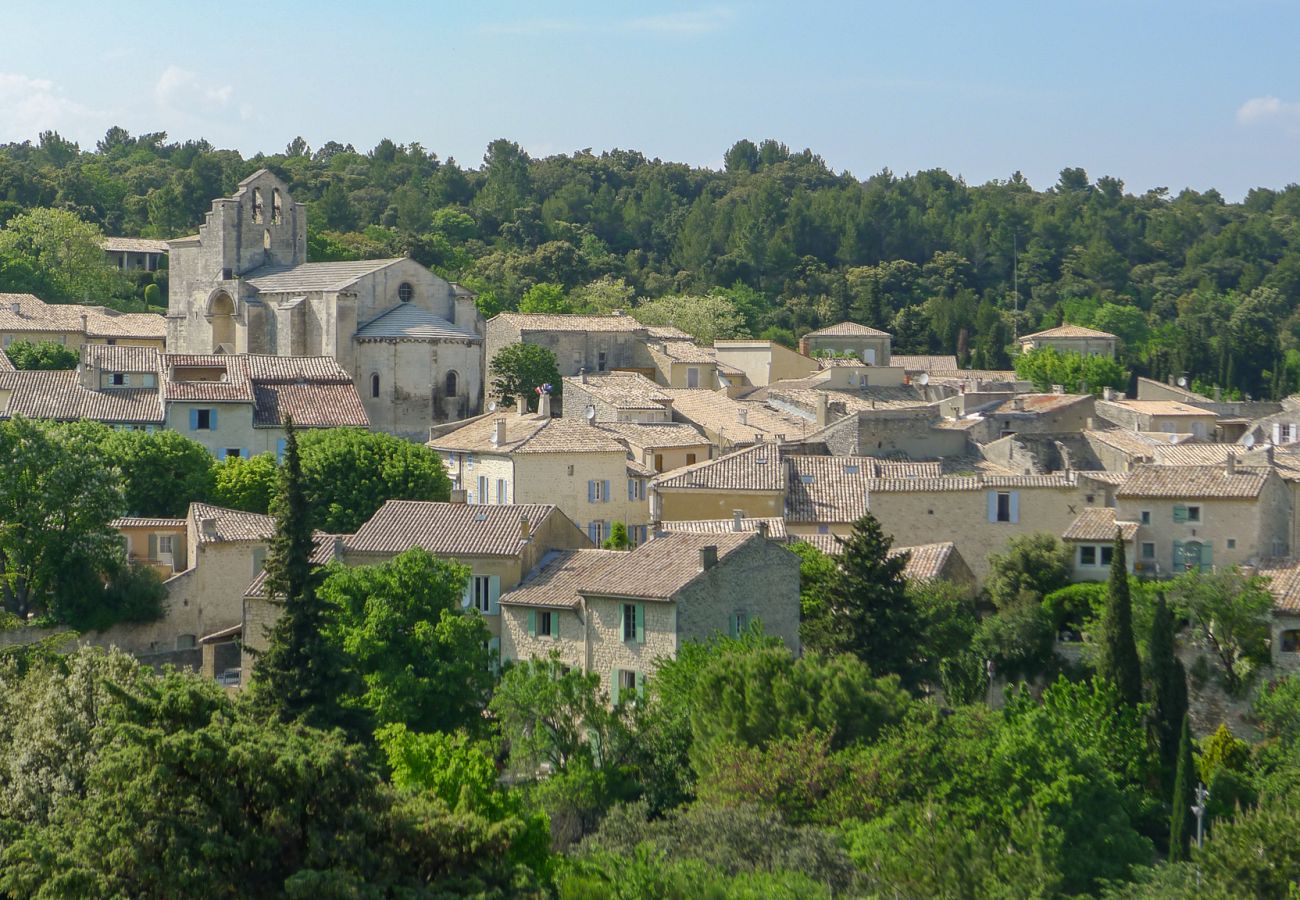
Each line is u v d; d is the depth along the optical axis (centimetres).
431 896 8062
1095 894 11775
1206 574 17262
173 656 17025
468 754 10631
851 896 9812
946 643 16300
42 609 17562
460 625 13612
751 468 19812
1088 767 12562
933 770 11969
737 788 11538
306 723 11706
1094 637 16312
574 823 11794
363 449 19938
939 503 19062
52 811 9881
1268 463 19762
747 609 14550
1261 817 11181
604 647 14312
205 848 7988
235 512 18425
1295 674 16075
